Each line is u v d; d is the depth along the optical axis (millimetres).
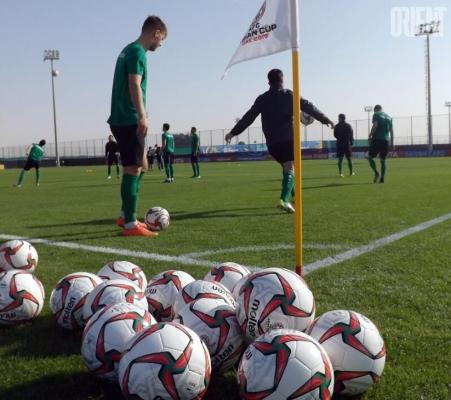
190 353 2133
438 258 4895
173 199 11820
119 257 5215
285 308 2525
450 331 3014
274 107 8359
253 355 2105
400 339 2891
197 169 22219
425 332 2998
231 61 4238
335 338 2318
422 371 2486
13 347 2891
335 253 5203
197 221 7883
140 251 5504
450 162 32781
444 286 3939
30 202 11984
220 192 13523
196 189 14906
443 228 6695
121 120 6445
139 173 6676
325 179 17172
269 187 14961
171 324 2234
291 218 7973
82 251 5602
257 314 2525
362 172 21797
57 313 3111
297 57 3740
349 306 3502
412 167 26031
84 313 2924
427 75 51469
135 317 2469
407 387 2334
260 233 6574
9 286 3229
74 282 3158
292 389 2016
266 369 2045
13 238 6621
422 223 7164
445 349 2746
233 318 2617
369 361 2283
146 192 14125
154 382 2072
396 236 6125
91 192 14898
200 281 2895
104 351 2371
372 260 4852
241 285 2781
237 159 60875
